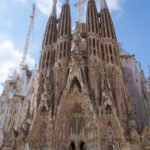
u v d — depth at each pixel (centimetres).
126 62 7900
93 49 6950
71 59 6712
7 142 5756
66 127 5825
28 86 8562
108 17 8025
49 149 5300
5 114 7975
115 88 6219
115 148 5141
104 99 5806
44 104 6059
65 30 7656
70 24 8000
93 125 5475
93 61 6650
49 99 6128
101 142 5206
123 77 7175
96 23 7694
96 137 5278
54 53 7481
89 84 6306
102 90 6028
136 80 7400
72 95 6047
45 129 5781
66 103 6000
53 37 7894
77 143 5569
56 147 5422
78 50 6919
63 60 6875
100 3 8638
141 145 5191
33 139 5622
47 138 5500
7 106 8244
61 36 7512
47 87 6394
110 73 6544
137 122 6391
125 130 5450
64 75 6600
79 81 6212
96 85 6159
